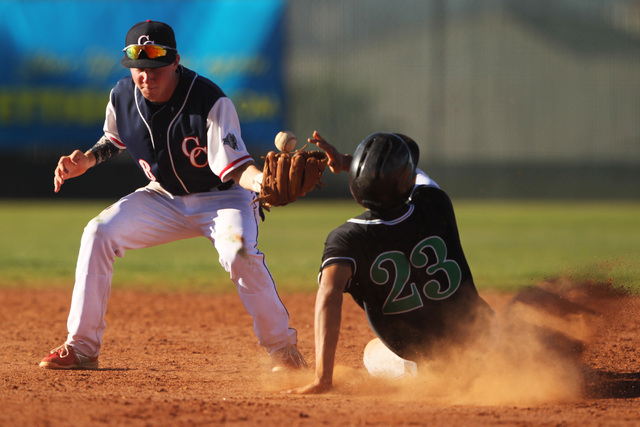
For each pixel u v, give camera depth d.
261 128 71.06
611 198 79.12
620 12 80.00
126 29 69.56
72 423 10.73
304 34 80.44
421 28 80.38
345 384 13.62
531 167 79.44
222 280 32.56
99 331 15.57
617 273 15.10
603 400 12.52
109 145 16.12
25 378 14.26
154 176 15.37
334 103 80.44
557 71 79.88
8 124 70.06
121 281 32.16
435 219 12.08
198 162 14.88
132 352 18.06
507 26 80.12
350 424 10.74
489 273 32.53
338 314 12.16
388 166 11.44
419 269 12.03
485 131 80.12
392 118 80.69
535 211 68.50
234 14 70.25
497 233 50.19
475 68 80.25
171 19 69.94
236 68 70.56
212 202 15.38
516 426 10.66
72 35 69.56
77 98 70.00
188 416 11.16
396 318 12.36
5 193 73.69
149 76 14.12
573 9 80.06
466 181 79.56
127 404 11.95
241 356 17.61
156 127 14.74
